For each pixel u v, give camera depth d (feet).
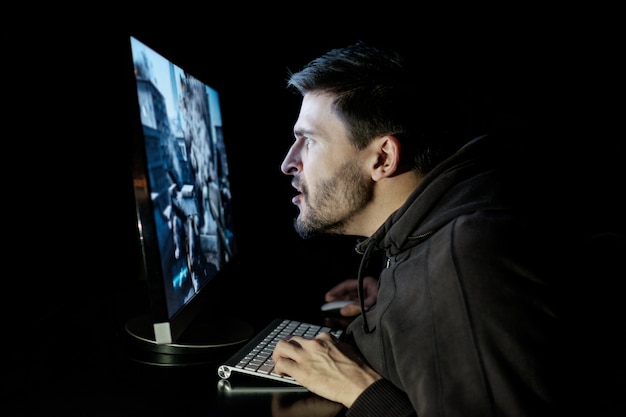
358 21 5.42
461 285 1.86
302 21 5.45
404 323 2.08
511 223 1.97
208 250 3.48
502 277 1.82
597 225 5.09
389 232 2.38
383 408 2.05
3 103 3.17
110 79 3.95
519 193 2.19
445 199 2.25
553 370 1.73
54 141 3.60
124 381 2.51
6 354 2.86
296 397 2.33
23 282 3.32
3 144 3.17
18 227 3.28
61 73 3.67
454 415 1.75
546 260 1.91
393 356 2.20
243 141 5.57
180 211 2.93
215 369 2.69
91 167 3.97
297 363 2.40
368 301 3.87
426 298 2.00
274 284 4.71
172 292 2.67
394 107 2.48
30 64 3.39
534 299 1.79
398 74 2.52
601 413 1.81
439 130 2.61
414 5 5.34
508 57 5.28
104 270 4.12
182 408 2.21
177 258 2.81
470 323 1.80
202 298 3.18
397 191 2.64
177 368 2.69
